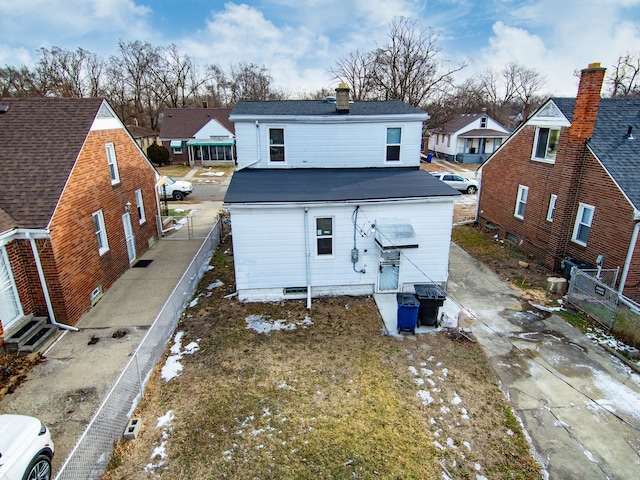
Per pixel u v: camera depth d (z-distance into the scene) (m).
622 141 13.59
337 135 15.27
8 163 11.06
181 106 68.44
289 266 12.45
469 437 7.41
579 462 6.89
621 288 12.30
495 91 78.06
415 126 15.32
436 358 9.77
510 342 10.48
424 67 45.28
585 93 13.08
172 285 13.84
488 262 16.22
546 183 15.62
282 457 6.91
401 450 7.09
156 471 6.60
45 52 59.94
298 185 13.06
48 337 10.24
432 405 8.21
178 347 10.18
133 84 63.53
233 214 11.68
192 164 43.72
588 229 13.73
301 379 8.97
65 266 10.70
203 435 7.37
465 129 43.72
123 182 14.99
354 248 12.41
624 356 9.91
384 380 8.95
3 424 6.27
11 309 10.09
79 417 7.74
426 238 12.49
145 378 8.73
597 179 13.07
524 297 13.05
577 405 8.25
